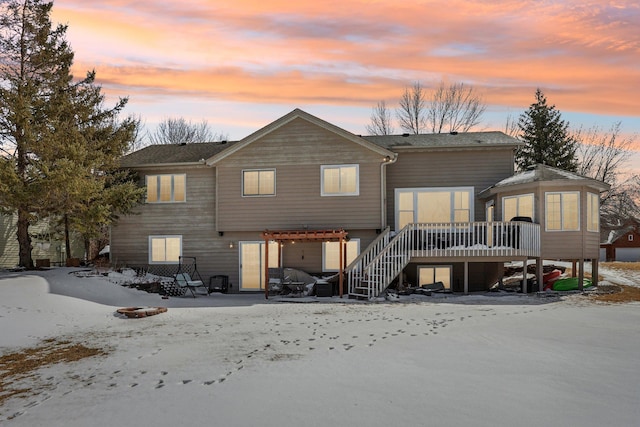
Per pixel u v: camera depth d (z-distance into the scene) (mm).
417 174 21547
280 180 20594
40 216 19500
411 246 17625
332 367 7363
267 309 14656
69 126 20328
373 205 19938
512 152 20984
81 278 17500
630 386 6141
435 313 13016
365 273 17438
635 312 12633
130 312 13055
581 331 9969
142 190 20656
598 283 19641
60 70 21016
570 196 17594
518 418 5055
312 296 18156
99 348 9367
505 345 8711
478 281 20656
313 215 20312
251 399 5906
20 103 17750
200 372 7293
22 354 9086
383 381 6523
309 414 5316
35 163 18000
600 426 4816
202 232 21875
